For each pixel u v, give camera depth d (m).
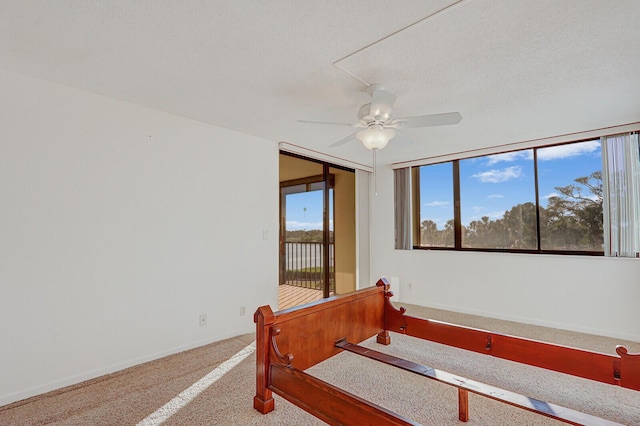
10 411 2.07
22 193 2.25
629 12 1.61
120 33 1.79
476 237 4.50
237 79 2.34
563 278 3.75
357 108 2.88
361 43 1.89
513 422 1.98
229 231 3.49
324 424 1.96
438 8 1.58
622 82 2.38
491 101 2.72
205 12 1.61
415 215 5.11
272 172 3.96
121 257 2.71
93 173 2.57
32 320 2.27
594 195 3.65
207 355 2.98
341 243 5.21
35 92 2.32
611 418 2.03
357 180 5.44
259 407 2.08
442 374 2.08
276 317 2.13
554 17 1.65
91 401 2.19
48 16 1.63
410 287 5.03
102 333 2.59
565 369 2.14
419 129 3.47
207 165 3.31
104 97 2.64
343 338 2.67
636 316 3.31
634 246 3.31
